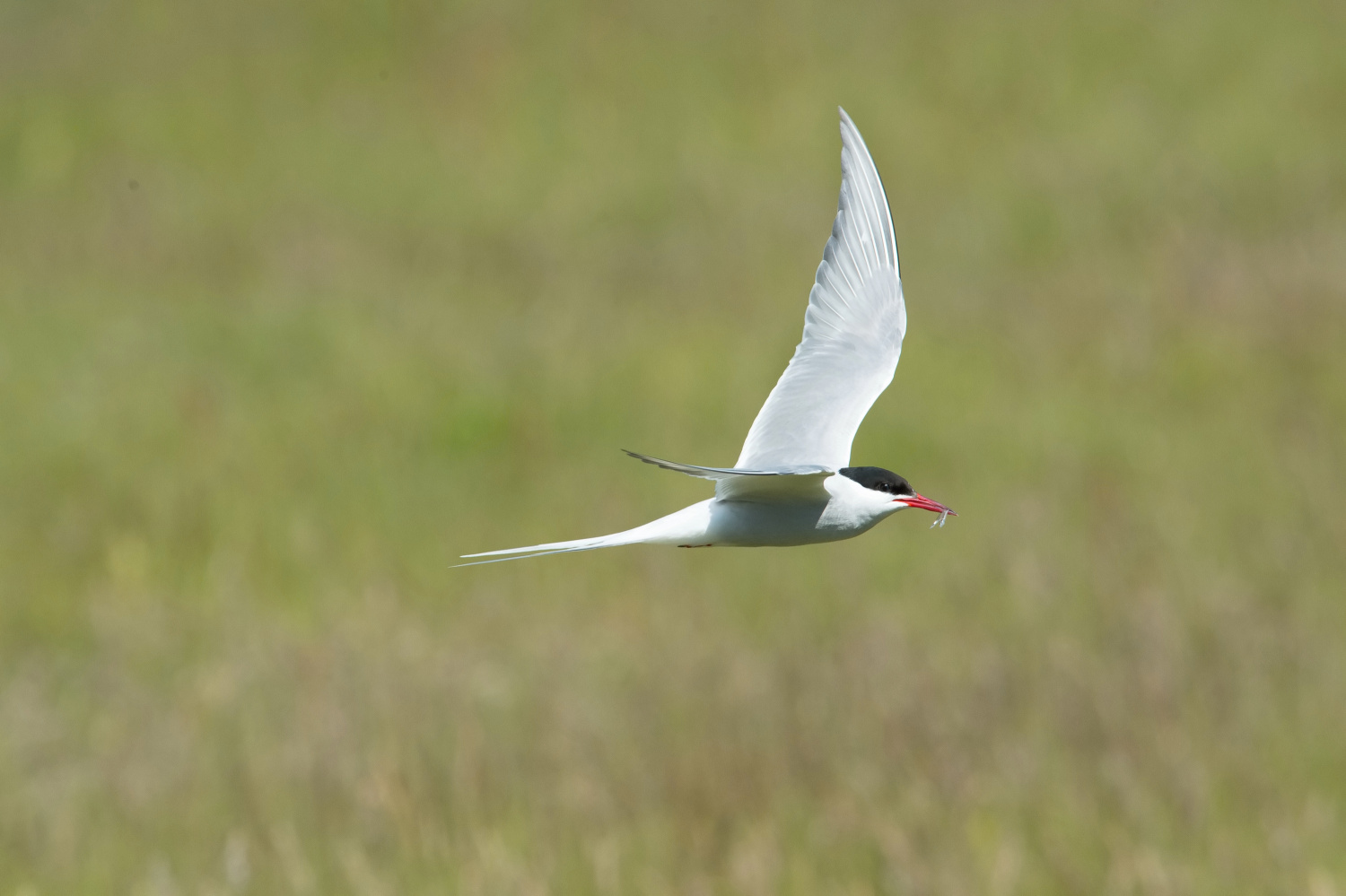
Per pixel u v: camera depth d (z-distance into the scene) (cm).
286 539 1361
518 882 871
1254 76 2777
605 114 2825
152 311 1966
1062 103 2745
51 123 2766
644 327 1919
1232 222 2245
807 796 953
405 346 1830
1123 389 1698
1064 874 865
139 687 1118
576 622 1205
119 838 951
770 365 1769
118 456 1515
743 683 1052
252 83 2942
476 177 2625
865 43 2991
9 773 1020
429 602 1257
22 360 1775
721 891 879
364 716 1039
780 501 660
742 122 2781
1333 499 1370
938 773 951
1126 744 976
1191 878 859
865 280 784
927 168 2584
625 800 954
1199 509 1382
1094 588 1211
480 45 3030
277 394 1684
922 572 1289
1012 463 1527
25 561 1331
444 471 1515
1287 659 1081
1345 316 1822
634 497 1451
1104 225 2269
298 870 893
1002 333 1866
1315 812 912
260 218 2417
